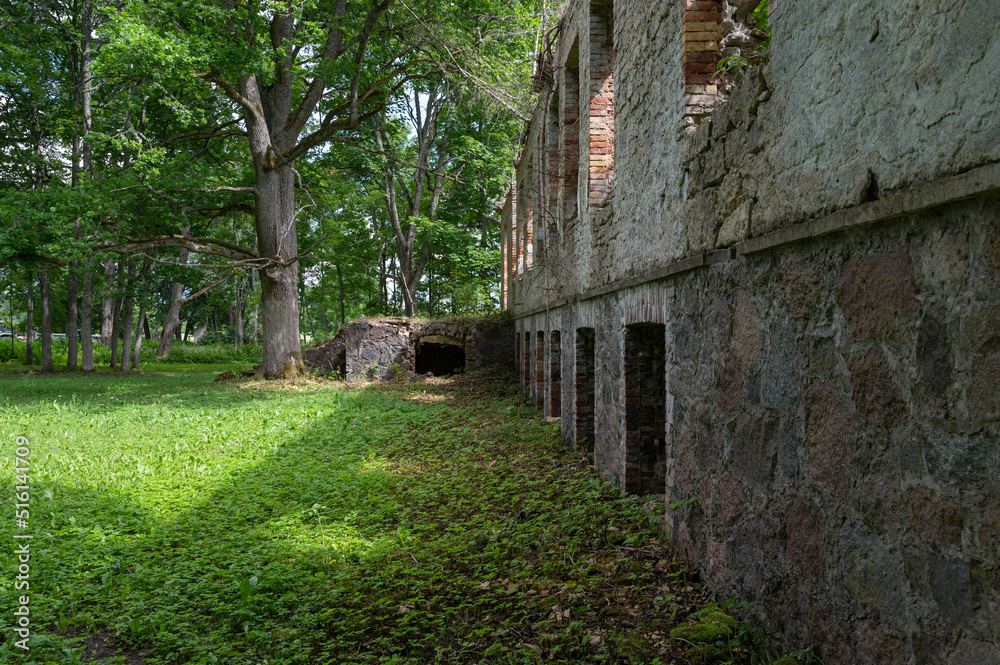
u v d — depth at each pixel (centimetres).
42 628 394
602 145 756
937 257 209
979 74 187
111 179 1659
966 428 197
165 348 3216
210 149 2150
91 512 629
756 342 334
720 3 436
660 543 479
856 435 252
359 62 1736
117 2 1605
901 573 226
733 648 319
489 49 1484
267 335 2000
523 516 579
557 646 342
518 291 1730
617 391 630
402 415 1241
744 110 347
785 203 302
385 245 3142
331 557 510
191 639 379
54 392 1650
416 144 2902
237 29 1591
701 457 408
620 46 625
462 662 344
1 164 2234
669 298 470
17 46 2086
